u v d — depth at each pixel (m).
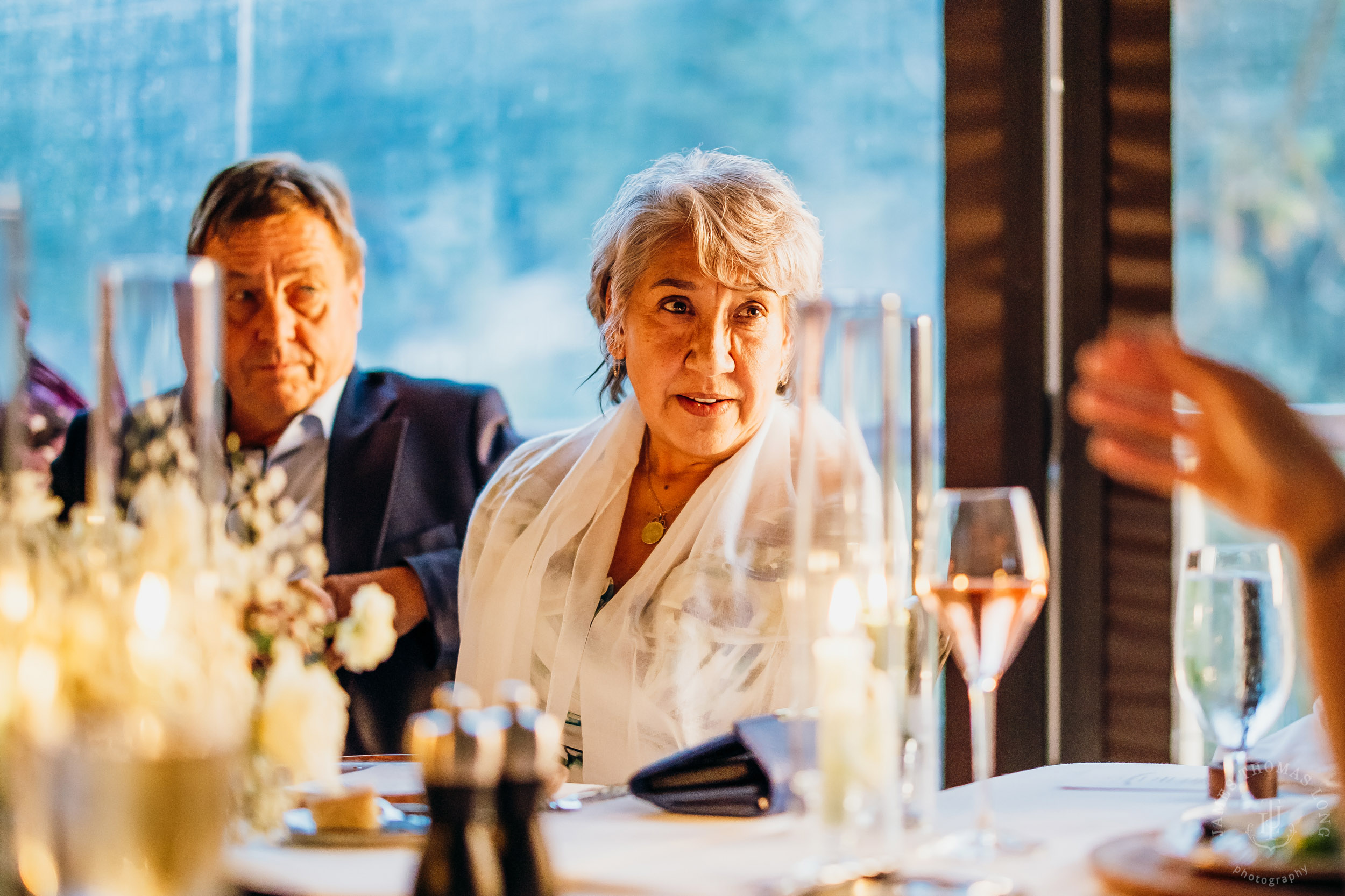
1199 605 0.97
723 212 1.90
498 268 2.94
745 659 1.88
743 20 2.74
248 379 2.45
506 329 2.95
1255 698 0.95
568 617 1.95
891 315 0.84
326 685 0.93
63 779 0.61
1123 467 0.82
